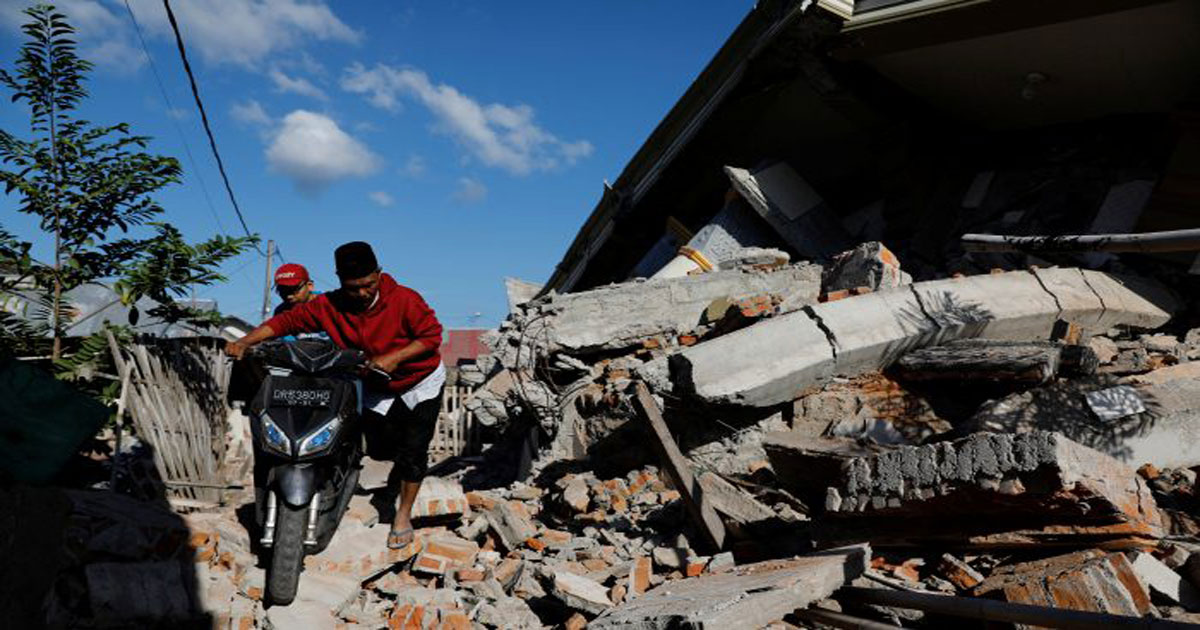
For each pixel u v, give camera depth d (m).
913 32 9.55
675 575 4.97
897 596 3.90
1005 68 10.01
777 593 3.68
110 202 7.18
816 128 11.78
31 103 7.12
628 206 13.07
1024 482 3.93
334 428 4.07
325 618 4.23
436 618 4.42
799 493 6.09
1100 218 9.85
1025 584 3.80
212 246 7.04
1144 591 3.72
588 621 4.48
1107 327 8.23
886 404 6.71
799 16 9.67
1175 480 5.45
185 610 3.96
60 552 3.81
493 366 10.43
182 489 5.54
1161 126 10.10
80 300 11.72
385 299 4.53
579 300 8.18
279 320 4.56
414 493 4.94
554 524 6.27
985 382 6.36
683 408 6.98
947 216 11.17
